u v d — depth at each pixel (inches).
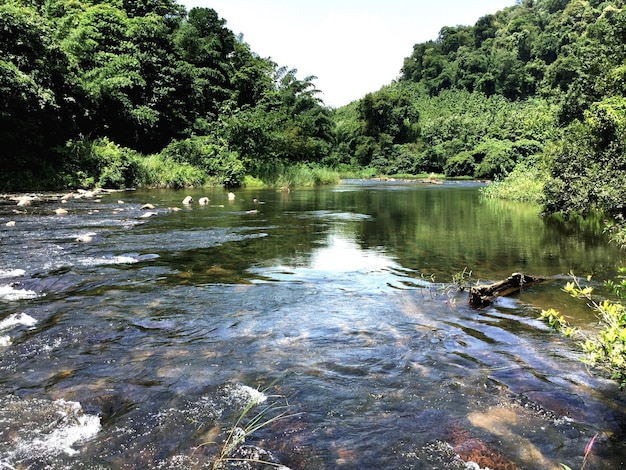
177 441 89.0
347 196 802.2
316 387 111.0
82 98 847.7
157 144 1098.1
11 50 702.5
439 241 324.5
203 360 126.0
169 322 155.6
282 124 1457.9
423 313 167.9
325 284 206.5
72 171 747.4
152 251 271.3
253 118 1168.8
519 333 147.5
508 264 247.6
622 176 386.0
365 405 102.9
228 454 84.7
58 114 766.5
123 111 959.0
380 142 2310.5
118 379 114.1
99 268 227.5
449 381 114.6
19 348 132.0
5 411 98.7
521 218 472.1
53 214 431.5
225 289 196.2
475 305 175.3
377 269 236.4
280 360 126.6
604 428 94.3
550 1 3703.3
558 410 101.0
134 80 1005.8
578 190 430.3
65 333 143.9
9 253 255.8
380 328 152.1
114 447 87.0
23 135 692.7
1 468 79.7
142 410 100.0
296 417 97.5
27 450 85.7
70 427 93.2
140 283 203.2
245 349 133.9
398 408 101.7
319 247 296.8
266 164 1133.7
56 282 200.5
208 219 428.8
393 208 581.6
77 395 105.8
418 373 119.1
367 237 339.9
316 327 152.6
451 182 1539.1
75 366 121.3
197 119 1170.0
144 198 633.6
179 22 1539.1
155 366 121.7
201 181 950.4
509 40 3361.2
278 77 1991.9
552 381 114.9
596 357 99.3
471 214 511.2
